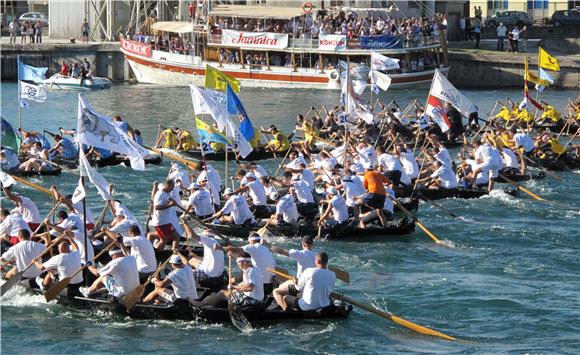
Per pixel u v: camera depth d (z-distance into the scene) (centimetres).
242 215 5131
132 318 3978
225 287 4119
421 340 3825
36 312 4025
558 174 7256
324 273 3934
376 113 9900
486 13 16050
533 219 5869
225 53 12725
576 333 3931
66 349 3675
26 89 7406
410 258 4966
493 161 6406
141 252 4134
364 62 12438
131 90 12456
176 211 5066
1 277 4238
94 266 4194
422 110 8906
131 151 4656
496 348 3747
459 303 4272
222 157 7638
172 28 12838
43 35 15188
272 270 4034
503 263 4903
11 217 4509
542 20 14800
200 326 3912
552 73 12738
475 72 12900
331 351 3688
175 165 6000
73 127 9362
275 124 9738
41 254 4122
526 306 4244
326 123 8462
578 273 4778
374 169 5869
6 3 16362
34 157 6850
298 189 5462
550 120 9194
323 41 12256
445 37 12788
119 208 4584
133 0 14088
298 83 12488
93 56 13400
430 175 6438
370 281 4578
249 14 12256
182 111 10625
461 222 5728
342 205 5209
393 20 12706
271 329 3878
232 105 6128
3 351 3647
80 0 14250
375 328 3938
